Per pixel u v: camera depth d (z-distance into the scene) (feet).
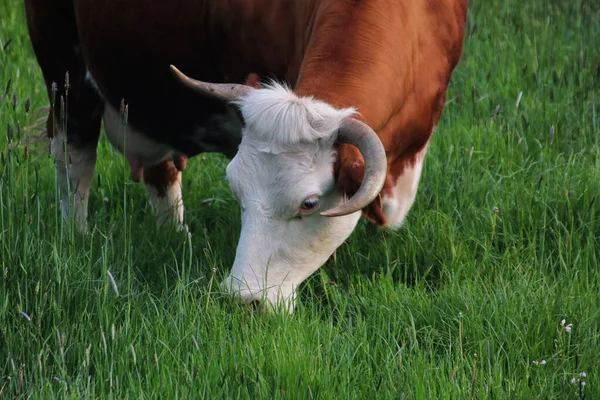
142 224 38.42
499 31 58.08
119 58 38.34
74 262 30.27
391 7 30.68
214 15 35.37
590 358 27.81
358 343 28.30
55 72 40.93
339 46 29.66
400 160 33.17
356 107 28.60
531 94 48.83
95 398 25.23
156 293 31.48
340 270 34.27
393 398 25.34
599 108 46.09
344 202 27.35
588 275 32.65
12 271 30.01
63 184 41.16
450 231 35.40
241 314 28.48
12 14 61.93
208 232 39.86
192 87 28.53
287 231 28.30
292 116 27.17
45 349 26.89
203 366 26.27
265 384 25.31
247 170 27.84
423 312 30.58
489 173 38.78
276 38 33.91
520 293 30.35
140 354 26.96
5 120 47.09
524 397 25.73
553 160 41.22
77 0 38.88
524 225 36.19
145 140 40.32
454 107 48.03
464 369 27.53
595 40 56.39
